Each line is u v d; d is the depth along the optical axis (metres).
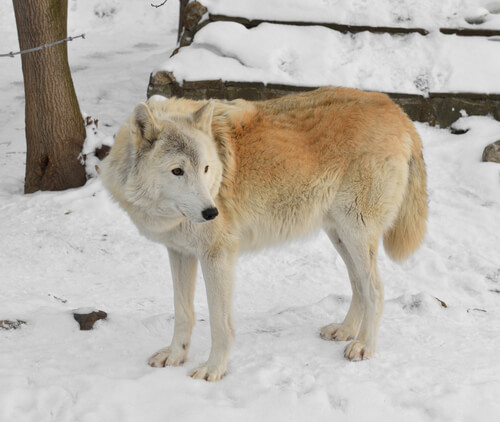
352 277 4.36
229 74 9.20
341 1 9.88
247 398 3.51
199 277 5.98
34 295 5.13
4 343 4.14
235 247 3.84
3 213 7.48
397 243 4.46
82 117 8.58
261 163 3.88
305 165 3.94
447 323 4.68
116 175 3.65
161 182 3.45
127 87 12.54
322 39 9.52
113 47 16.33
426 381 3.66
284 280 5.95
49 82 7.98
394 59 9.22
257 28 9.77
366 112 4.08
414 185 4.31
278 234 4.11
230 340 3.77
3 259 6.21
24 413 3.36
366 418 3.32
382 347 4.18
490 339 4.32
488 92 8.62
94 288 5.61
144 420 3.28
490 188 7.36
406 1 9.80
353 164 4.02
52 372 3.70
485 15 9.48
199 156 3.41
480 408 3.34
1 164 9.28
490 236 6.63
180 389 3.58
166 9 19.41
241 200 3.87
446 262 6.21
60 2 8.00
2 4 18.39
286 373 3.78
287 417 3.33
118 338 4.33
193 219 3.41
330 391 3.56
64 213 7.43
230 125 3.86
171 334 4.50
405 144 4.16
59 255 6.39
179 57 9.53
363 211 4.05
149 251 6.56
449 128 8.75
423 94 8.77
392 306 4.94
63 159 8.23
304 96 4.18
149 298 5.42
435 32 9.45
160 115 3.66
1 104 11.87
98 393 3.48
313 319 4.82
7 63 14.56
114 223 7.25
